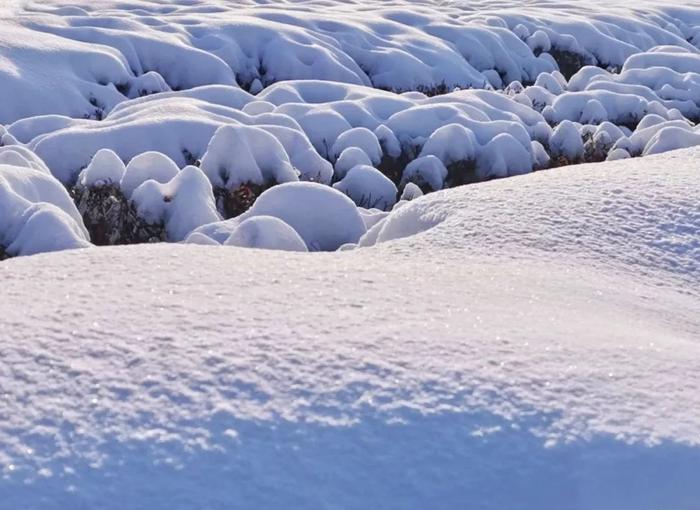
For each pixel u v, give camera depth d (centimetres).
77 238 531
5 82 1209
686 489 211
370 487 210
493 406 235
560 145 1102
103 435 219
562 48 2066
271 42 1631
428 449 221
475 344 272
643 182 554
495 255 433
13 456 211
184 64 1497
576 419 230
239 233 542
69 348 260
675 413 234
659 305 377
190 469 211
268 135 802
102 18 1636
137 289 320
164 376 245
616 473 214
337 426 226
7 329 273
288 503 204
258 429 224
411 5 2370
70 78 1302
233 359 255
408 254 437
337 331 279
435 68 1720
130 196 716
